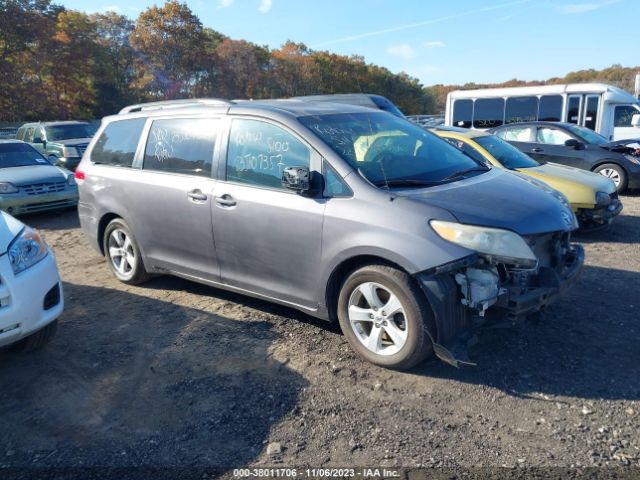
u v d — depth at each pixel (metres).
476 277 3.33
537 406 3.21
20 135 17.08
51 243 7.86
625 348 3.86
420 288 3.41
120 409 3.33
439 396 3.35
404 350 3.50
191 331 4.39
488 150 7.77
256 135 4.25
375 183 3.71
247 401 3.36
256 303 4.95
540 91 16.00
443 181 3.93
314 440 2.97
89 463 2.83
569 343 3.95
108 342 4.26
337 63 87.19
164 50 62.44
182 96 67.06
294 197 3.92
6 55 46.88
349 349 3.99
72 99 54.00
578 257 3.93
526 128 11.23
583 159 10.57
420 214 3.41
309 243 3.83
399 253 3.37
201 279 4.76
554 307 4.60
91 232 5.70
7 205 9.20
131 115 5.42
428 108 103.00
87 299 5.24
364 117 4.54
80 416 3.27
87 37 53.50
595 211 6.95
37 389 3.60
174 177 4.76
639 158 10.27
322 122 4.17
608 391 3.33
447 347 3.39
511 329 4.17
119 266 5.62
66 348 4.19
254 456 2.85
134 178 5.09
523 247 3.33
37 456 2.90
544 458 2.75
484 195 3.68
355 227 3.58
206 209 4.45
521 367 3.64
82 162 5.78
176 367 3.82
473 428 3.03
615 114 14.73
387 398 3.34
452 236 3.30
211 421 3.17
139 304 5.05
